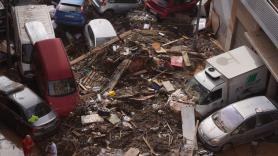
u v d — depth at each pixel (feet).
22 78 70.18
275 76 59.57
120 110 64.90
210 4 85.97
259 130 62.18
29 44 71.10
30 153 57.06
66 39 79.92
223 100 65.67
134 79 69.87
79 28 82.02
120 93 67.56
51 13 84.02
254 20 67.31
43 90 64.44
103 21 79.25
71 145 59.57
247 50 68.39
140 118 63.87
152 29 82.28
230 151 61.72
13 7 79.46
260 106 62.34
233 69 65.21
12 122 61.67
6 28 71.82
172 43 78.64
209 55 76.95
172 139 61.46
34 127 59.11
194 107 64.59
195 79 66.23
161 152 59.72
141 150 59.72
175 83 70.23
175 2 84.69
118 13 87.40
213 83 64.28
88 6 87.15
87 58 73.46
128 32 78.84
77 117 63.62
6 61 74.02
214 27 83.05
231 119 61.21
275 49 63.93
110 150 59.36
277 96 68.64
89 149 59.16
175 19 85.40
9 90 62.59
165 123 63.57
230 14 75.61
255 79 66.54
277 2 60.08
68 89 64.39
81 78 70.33
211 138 60.13
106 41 75.92
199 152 60.29
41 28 73.72
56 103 63.41
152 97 67.26
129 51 72.64
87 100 66.23
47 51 65.36
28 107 60.70
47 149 58.29
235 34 76.13
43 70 64.34
